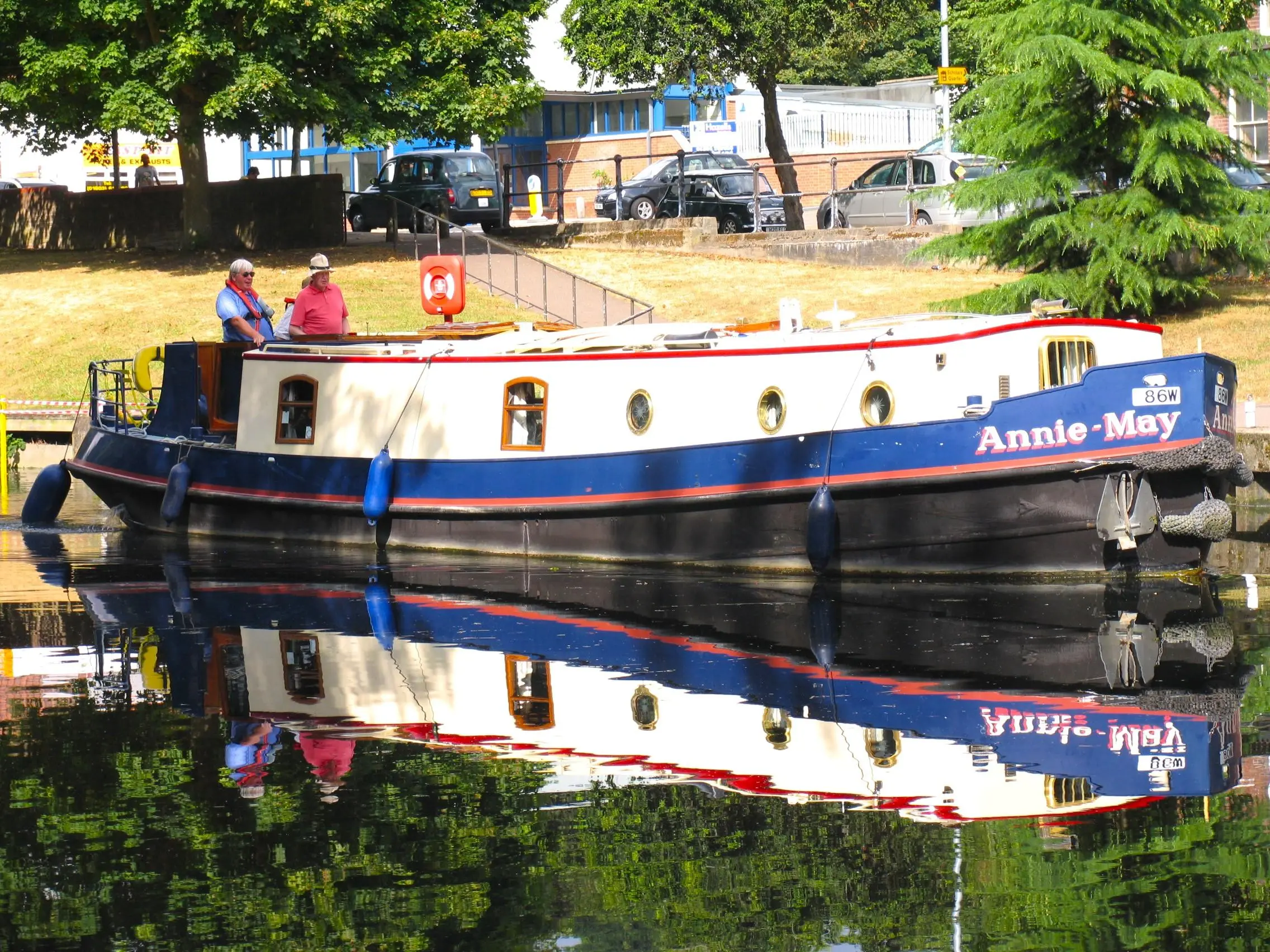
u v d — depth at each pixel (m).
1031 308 44.34
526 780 17.06
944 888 13.94
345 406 34.78
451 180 71.38
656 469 31.28
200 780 17.16
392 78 63.69
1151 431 27.84
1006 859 14.56
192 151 66.31
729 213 71.06
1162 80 42.94
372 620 25.86
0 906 13.81
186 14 57.59
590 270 59.19
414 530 33.97
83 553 33.91
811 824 15.58
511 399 33.19
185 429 37.47
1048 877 14.14
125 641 24.22
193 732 19.08
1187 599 26.38
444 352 34.00
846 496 29.36
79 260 66.88
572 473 32.28
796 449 29.88
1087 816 15.66
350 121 62.50
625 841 15.19
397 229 64.88
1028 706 19.62
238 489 36.09
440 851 15.01
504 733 18.84
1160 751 17.61
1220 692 20.11
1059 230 44.56
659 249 64.00
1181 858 14.51
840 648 23.16
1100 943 12.80
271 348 36.03
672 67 69.88
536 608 26.80
